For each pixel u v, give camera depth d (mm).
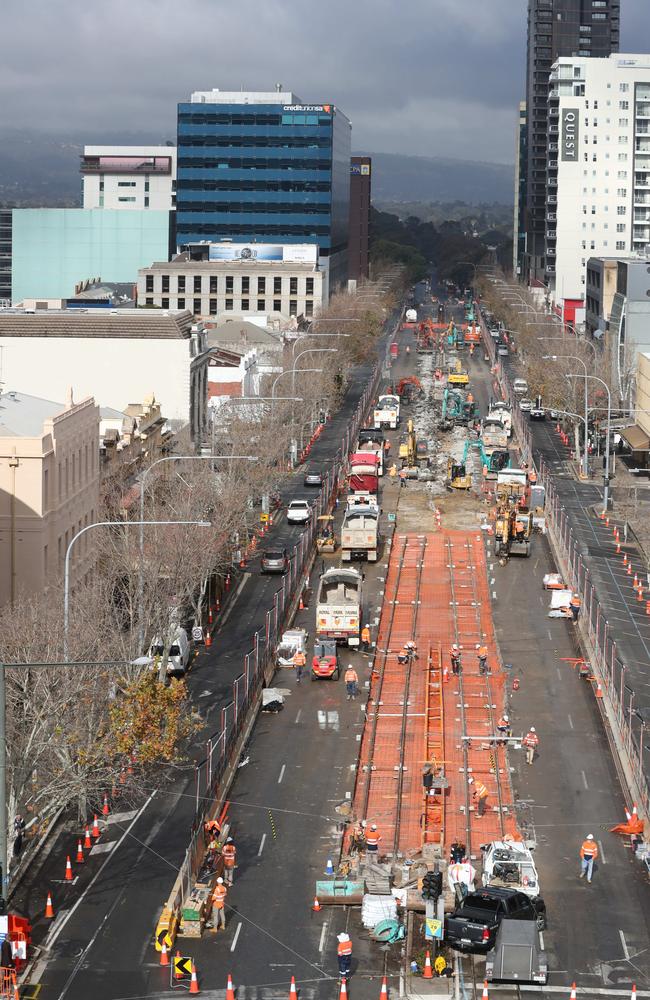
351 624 157625
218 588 177500
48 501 155250
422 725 133000
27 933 87312
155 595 141625
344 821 110875
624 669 147125
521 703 140250
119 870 101000
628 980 86062
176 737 107688
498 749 126812
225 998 82812
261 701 141000
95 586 131500
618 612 172500
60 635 111875
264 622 168000
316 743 129250
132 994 83188
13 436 155000
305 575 190500
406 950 89125
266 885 99125
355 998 83125
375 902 92500
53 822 107562
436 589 185500
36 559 153000
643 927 93625
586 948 90312
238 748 126438
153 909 94812
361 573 189125
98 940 90125
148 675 109375
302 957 88250
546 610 176000
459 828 108125
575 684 146750
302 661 149000
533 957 84438
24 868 100625
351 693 142000
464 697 141500
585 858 100625
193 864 98438
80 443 170500
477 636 164250
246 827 109812
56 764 106250
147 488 178500
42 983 84562
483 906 88375
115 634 118625
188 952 88875
